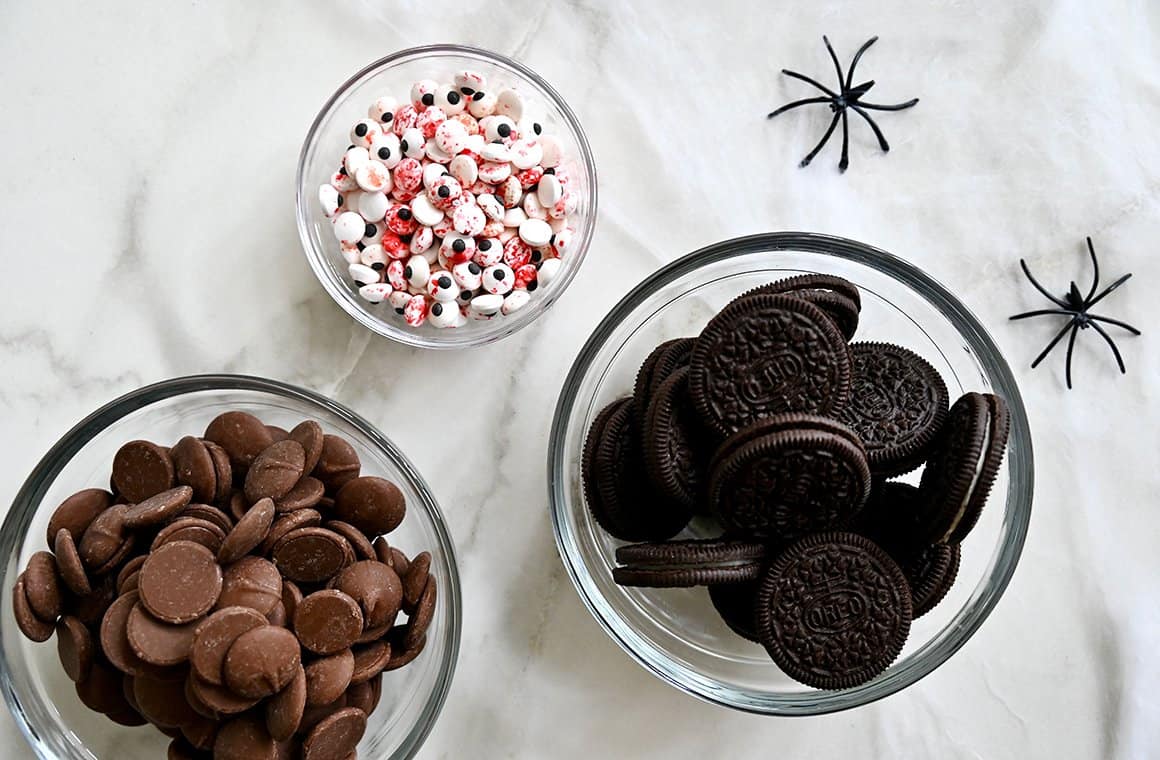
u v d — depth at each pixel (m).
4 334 0.51
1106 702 0.52
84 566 0.43
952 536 0.43
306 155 0.50
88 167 0.51
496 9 0.52
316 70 0.52
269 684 0.41
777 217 0.52
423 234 0.49
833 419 0.43
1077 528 0.52
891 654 0.44
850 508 0.44
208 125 0.52
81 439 0.45
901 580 0.44
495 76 0.52
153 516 0.42
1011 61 0.53
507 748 0.51
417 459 0.51
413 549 0.47
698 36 0.52
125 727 0.46
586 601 0.46
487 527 0.51
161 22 0.52
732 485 0.43
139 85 0.51
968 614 0.46
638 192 0.52
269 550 0.43
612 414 0.46
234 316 0.51
